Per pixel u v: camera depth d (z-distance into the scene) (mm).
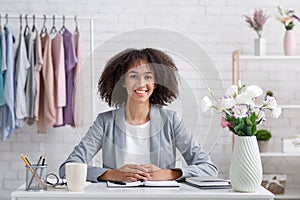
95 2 4797
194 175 2328
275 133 4848
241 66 4859
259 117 2193
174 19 4828
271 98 2217
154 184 2215
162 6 4816
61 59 4363
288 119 4859
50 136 4785
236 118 2162
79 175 2113
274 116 2225
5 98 4258
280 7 4637
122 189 2154
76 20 4645
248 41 4844
